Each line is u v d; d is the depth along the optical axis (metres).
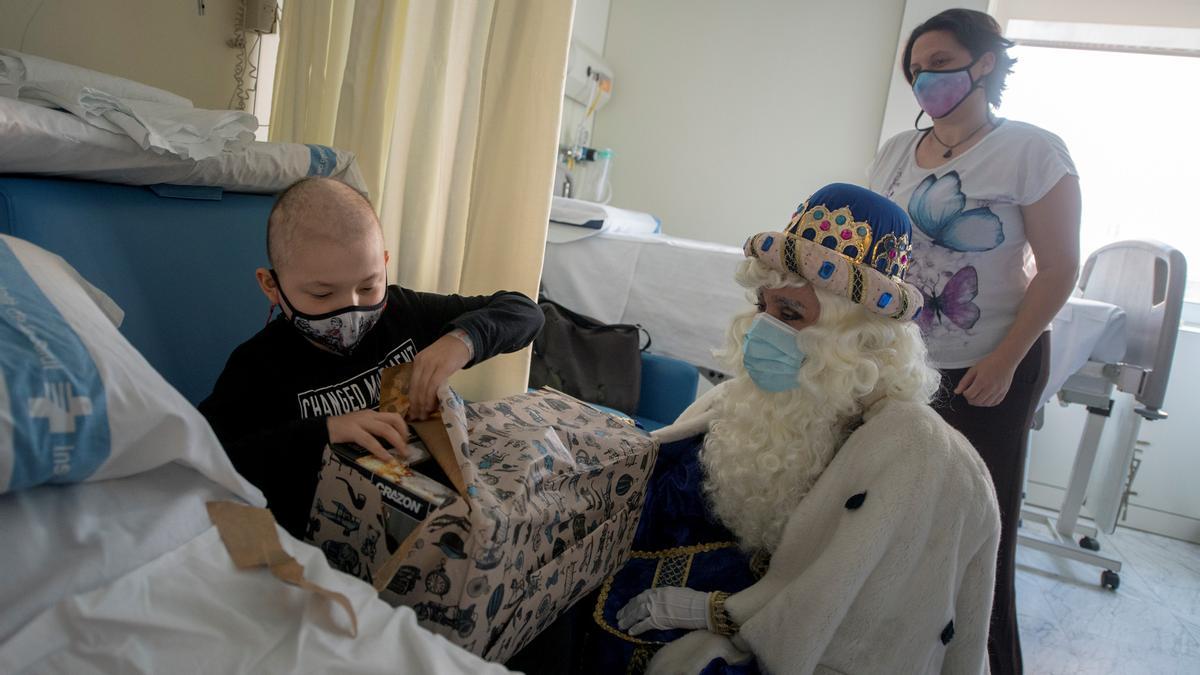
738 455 0.89
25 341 0.50
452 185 1.63
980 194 1.37
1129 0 2.96
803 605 0.75
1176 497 3.06
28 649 0.43
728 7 3.49
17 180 0.87
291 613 0.51
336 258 0.78
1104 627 2.19
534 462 0.66
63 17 1.37
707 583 0.88
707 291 2.26
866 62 3.30
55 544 0.49
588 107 3.47
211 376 1.09
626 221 2.60
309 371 0.94
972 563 0.80
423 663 0.48
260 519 0.57
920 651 0.78
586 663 0.88
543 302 2.12
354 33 1.59
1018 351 1.32
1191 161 3.02
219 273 1.12
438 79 1.58
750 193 3.55
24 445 0.47
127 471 0.55
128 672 0.44
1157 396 2.22
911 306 0.82
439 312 1.09
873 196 0.83
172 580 0.50
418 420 0.75
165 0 1.56
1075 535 2.91
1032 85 3.15
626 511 0.81
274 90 1.77
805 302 0.84
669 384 2.08
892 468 0.78
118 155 0.95
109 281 0.94
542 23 1.52
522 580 0.64
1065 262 1.30
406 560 0.58
